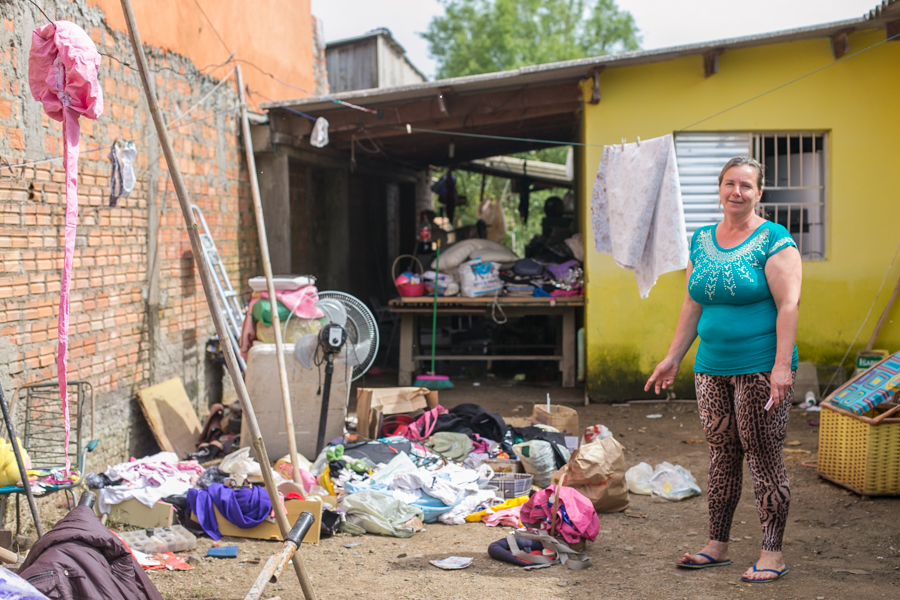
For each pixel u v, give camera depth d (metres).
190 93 7.20
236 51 8.47
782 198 8.06
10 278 4.43
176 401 6.46
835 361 7.99
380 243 13.77
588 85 7.94
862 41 7.73
